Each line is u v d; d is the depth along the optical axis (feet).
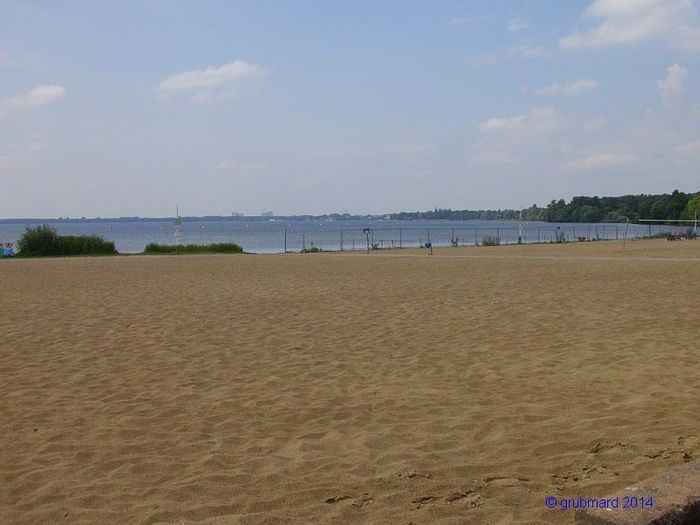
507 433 19.17
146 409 22.49
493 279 70.44
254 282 71.61
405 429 19.85
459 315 43.37
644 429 19.12
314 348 32.91
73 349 33.24
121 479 16.38
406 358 30.19
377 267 95.14
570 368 27.43
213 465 17.24
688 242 192.54
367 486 15.60
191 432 20.03
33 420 21.35
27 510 14.71
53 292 62.90
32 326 40.81
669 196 521.24
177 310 47.88
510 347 32.22
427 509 14.20
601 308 45.11
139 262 116.78
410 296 55.16
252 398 23.72
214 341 35.17
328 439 19.19
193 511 14.42
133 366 29.25
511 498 14.64
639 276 70.44
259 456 17.88
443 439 18.84
